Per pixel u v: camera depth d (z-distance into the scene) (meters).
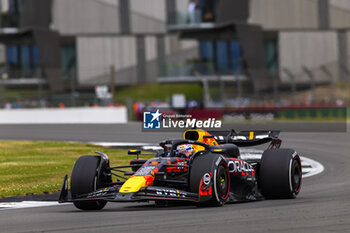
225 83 185.50
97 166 30.27
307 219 25.22
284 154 33.66
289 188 33.00
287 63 194.62
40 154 67.00
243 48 185.50
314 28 195.88
